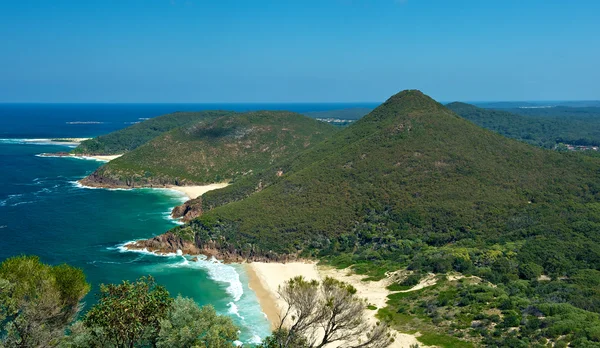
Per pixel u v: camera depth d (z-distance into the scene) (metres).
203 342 27.67
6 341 25.62
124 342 28.16
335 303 25.22
